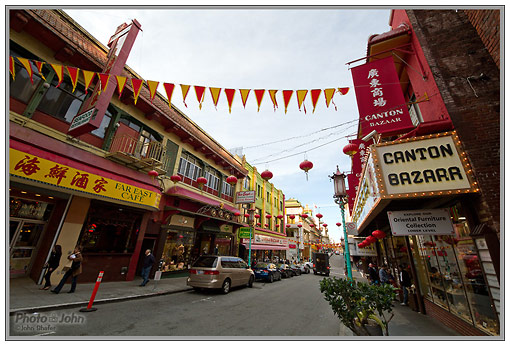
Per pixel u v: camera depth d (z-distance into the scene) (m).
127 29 8.69
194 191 14.45
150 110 11.09
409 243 8.10
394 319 6.40
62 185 6.82
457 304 5.12
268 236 23.86
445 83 5.00
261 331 5.07
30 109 7.11
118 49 8.38
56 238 7.44
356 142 8.05
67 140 7.92
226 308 6.97
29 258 7.36
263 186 25.55
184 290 9.23
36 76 7.41
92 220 8.76
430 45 5.53
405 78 7.65
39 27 7.06
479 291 4.23
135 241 10.22
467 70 4.98
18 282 6.74
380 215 7.83
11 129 6.14
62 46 7.65
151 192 10.00
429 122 4.79
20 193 7.19
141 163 9.82
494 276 3.76
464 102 4.70
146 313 5.75
